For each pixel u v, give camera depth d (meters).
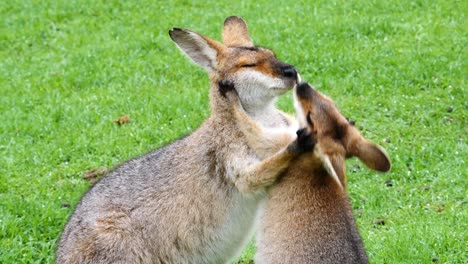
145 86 24.44
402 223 16.53
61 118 22.66
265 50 14.37
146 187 13.95
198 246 13.98
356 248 13.09
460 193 17.41
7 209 17.44
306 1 30.28
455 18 27.67
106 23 30.31
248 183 13.52
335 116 13.04
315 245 13.00
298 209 13.14
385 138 20.25
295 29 27.25
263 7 30.14
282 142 13.70
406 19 27.72
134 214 13.84
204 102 22.66
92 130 21.47
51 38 29.47
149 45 27.52
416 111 21.52
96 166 19.75
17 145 20.83
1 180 19.02
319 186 13.13
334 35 26.73
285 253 13.13
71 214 14.48
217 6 31.08
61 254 13.97
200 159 13.87
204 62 14.41
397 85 23.09
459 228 16.00
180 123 21.44
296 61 24.92
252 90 14.15
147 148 20.39
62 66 26.33
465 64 23.88
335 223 13.06
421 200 17.38
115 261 13.63
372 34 26.72
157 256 13.91
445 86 22.86
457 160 18.69
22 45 28.97
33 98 23.86
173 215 13.84
